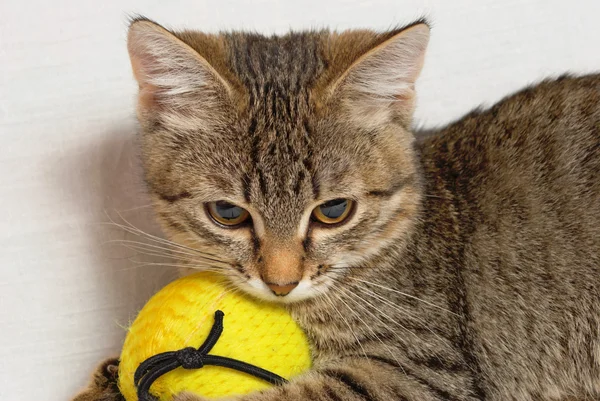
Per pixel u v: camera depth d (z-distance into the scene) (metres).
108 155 0.39
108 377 0.35
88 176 0.39
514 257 0.34
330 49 0.34
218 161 0.32
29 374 0.40
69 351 0.40
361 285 0.33
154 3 0.39
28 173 0.39
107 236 0.40
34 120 0.39
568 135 0.35
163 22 0.39
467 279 0.34
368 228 0.33
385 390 0.32
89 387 0.35
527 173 0.35
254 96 0.32
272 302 0.32
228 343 0.30
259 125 0.32
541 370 0.35
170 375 0.30
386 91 0.33
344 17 0.39
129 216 0.40
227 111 0.32
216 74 0.31
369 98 0.33
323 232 0.32
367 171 0.32
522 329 0.34
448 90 0.40
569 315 0.34
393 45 0.32
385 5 0.39
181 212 0.33
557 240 0.34
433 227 0.34
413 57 0.33
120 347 0.40
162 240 0.34
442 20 0.39
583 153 0.34
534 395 0.35
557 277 0.34
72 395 0.38
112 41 0.39
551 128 0.35
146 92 0.33
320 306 0.33
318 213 0.32
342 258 0.33
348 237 0.33
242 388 0.30
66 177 0.39
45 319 0.40
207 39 0.34
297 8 0.39
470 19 0.39
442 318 0.33
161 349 0.30
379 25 0.39
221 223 0.32
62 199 0.40
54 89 0.39
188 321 0.30
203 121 0.32
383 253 0.34
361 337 0.33
